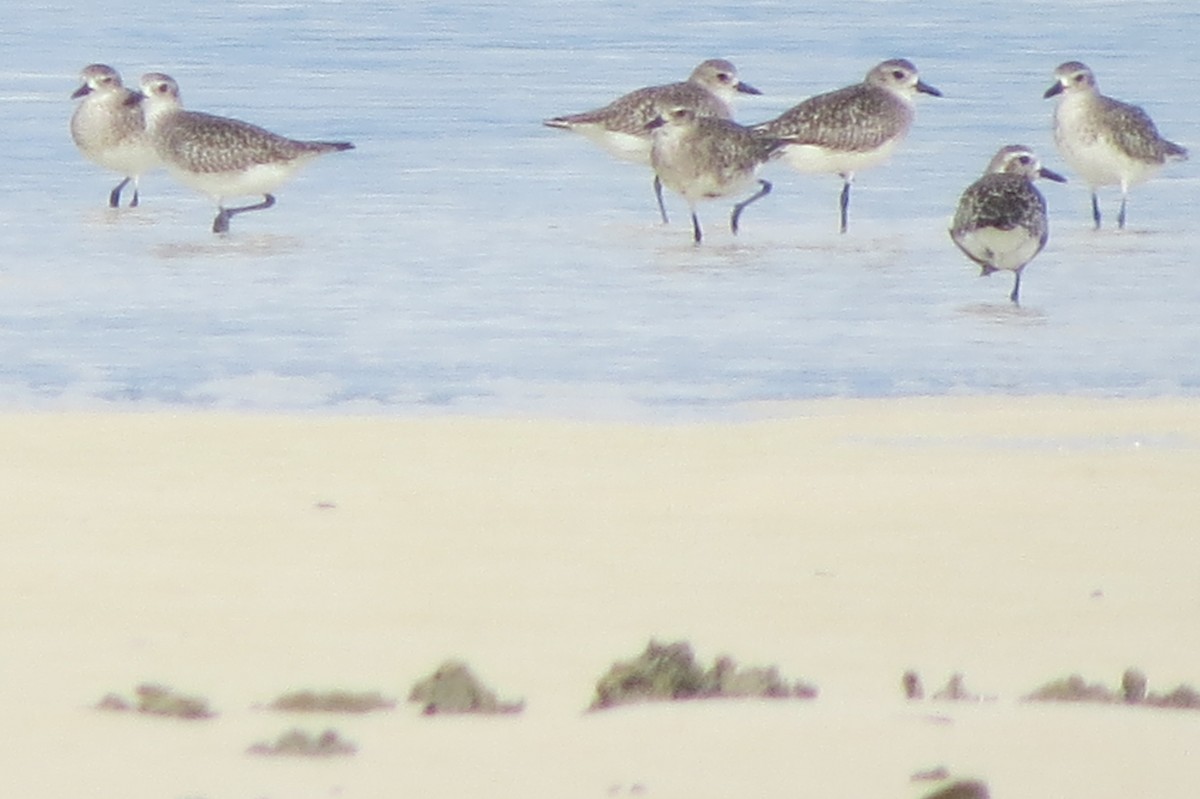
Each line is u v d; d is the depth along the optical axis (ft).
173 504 42.91
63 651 32.73
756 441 49.57
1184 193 87.92
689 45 122.72
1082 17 132.67
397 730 28.25
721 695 30.12
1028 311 65.46
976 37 125.39
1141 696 30.42
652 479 45.68
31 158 92.02
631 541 40.55
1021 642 34.14
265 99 105.19
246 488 44.42
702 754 26.96
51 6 134.41
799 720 28.53
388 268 70.74
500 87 109.40
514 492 44.45
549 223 79.51
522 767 26.50
